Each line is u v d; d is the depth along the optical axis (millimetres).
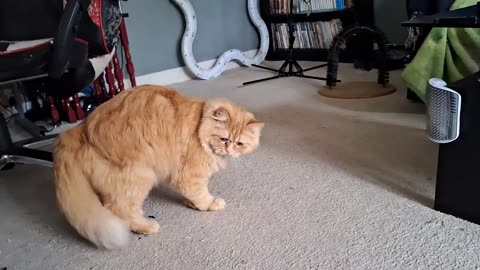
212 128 1176
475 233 1136
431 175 1466
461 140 1146
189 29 3193
